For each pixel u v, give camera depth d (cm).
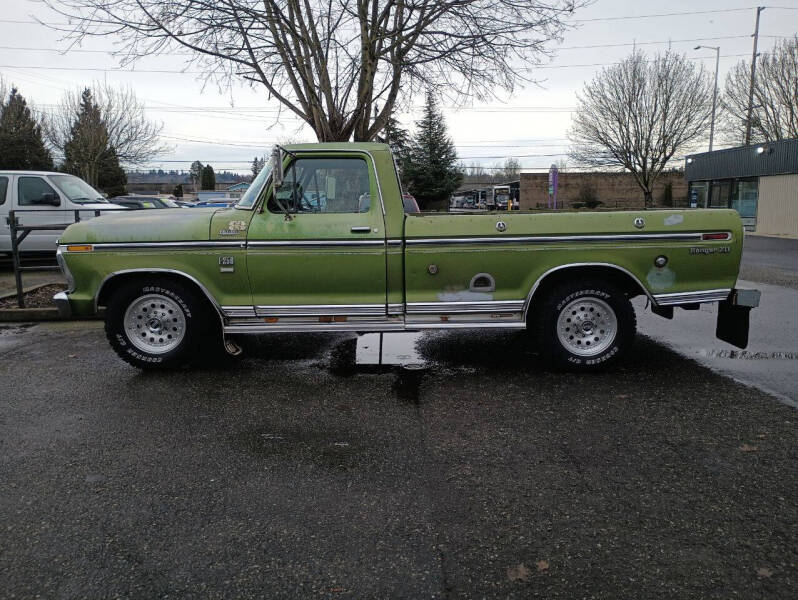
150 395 494
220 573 261
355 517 305
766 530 289
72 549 279
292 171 531
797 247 1973
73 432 417
